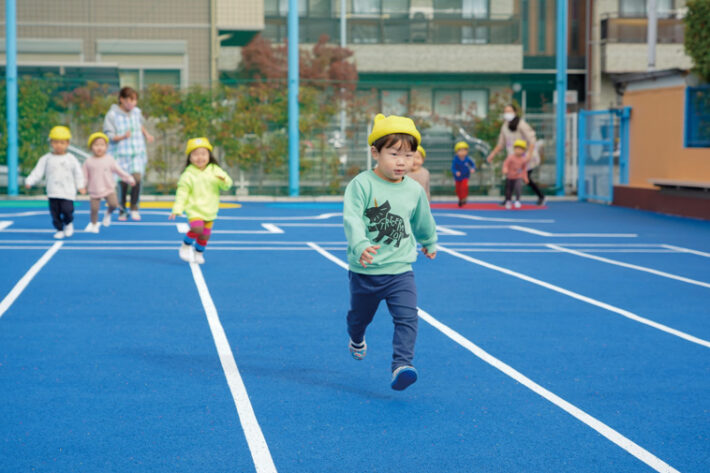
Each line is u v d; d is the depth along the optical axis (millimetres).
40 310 8422
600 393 5945
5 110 22750
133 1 28547
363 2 36906
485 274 11227
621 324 8227
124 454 4691
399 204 5727
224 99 23625
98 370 6320
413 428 5176
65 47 27875
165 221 17422
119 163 17250
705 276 11312
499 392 5938
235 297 9266
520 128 21766
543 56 38688
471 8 37719
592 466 4621
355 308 5922
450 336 7605
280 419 5301
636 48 39094
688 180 19875
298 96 23891
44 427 5102
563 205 22875
